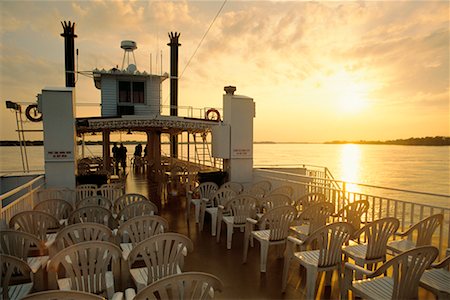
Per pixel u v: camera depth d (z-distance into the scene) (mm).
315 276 3242
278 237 4086
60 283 2795
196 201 6730
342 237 3270
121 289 3029
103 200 5359
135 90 13383
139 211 4660
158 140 14477
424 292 3459
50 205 4949
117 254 2758
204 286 2318
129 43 14625
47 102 7332
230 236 5055
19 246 3086
